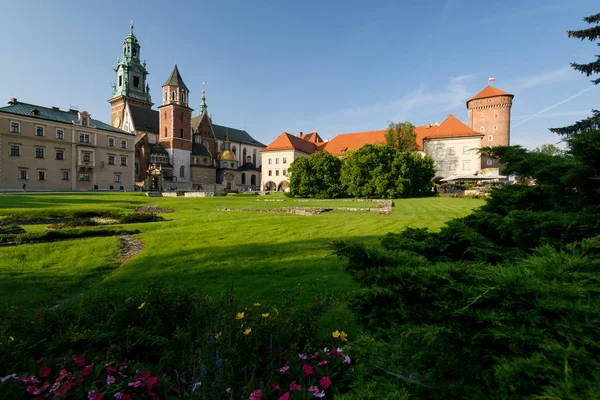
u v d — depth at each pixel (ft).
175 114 273.75
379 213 72.54
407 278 9.50
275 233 46.14
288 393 8.72
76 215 72.18
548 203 14.26
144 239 44.01
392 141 223.10
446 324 8.35
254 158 371.35
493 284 8.03
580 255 9.49
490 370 7.48
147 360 10.78
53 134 199.11
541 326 7.33
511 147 16.03
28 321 11.27
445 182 202.39
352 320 16.33
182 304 12.61
